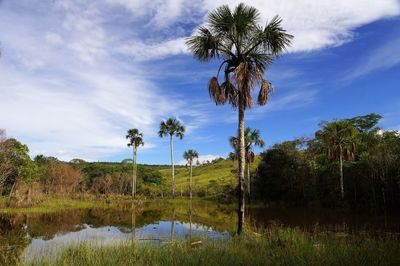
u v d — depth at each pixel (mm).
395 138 43656
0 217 35750
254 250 11336
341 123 45531
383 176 38438
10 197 47844
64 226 28578
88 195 65688
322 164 52531
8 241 20531
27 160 56094
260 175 60312
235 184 68875
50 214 39844
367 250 9812
